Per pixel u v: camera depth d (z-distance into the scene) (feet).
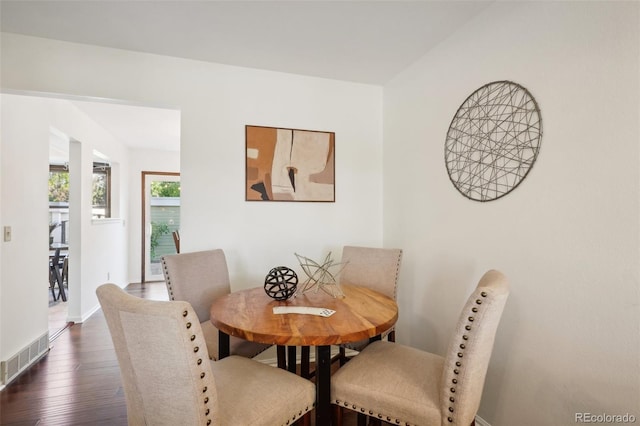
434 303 7.15
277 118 8.48
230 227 8.09
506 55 5.35
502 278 3.92
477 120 5.95
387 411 4.06
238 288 8.16
